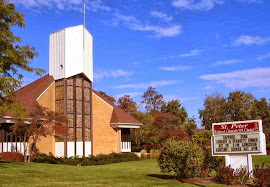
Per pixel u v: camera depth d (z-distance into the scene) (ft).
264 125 205.87
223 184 52.80
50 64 124.06
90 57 128.98
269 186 50.16
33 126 93.15
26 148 98.68
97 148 127.65
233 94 231.30
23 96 110.52
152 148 160.25
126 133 143.43
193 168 56.39
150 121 200.34
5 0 64.18
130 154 128.16
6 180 50.60
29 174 57.77
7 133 99.60
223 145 58.54
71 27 122.21
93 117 128.77
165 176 63.05
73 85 121.08
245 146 56.49
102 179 55.83
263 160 112.68
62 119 99.04
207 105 247.29
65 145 115.14
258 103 221.66
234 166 57.72
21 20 65.62
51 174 59.26
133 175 62.69
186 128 220.02
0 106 62.85
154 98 298.35
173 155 56.13
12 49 63.36
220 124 59.36
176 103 247.09
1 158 92.99
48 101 117.91
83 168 74.02
